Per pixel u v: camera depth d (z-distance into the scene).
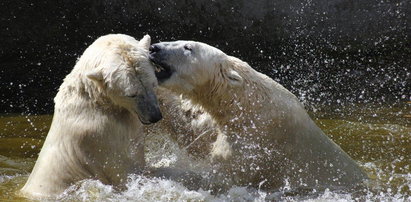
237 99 9.79
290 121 9.92
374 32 22.34
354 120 15.46
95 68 9.13
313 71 21.39
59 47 22.88
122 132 9.73
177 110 10.62
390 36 22.30
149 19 23.05
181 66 9.62
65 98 9.84
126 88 8.97
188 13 23.00
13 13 22.64
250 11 22.81
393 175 11.16
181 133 10.75
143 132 10.41
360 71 20.98
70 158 9.70
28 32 22.80
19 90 19.41
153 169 10.18
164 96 10.59
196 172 10.25
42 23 22.86
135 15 23.02
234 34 22.97
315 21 22.61
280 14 22.69
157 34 23.11
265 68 21.84
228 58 9.95
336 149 10.58
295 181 10.20
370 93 18.66
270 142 9.93
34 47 22.78
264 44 22.83
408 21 22.17
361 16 22.38
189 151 10.77
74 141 9.66
